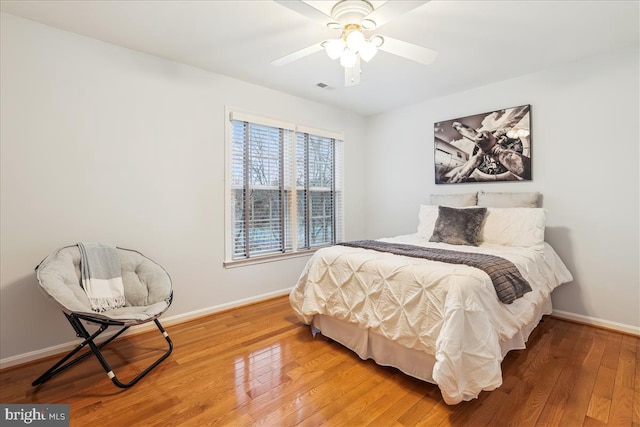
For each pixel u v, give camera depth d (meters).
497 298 1.77
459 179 3.49
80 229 2.29
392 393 1.75
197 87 2.87
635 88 2.44
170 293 2.25
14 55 2.04
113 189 2.44
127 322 1.79
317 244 3.99
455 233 2.85
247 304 3.26
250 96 3.23
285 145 3.59
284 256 3.59
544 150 2.90
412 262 2.02
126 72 2.49
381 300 1.98
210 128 2.96
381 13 1.61
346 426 1.50
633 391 1.74
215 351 2.25
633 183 2.46
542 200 2.91
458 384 1.46
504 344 1.86
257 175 3.34
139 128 2.56
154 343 2.39
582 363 2.04
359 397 1.71
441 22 2.09
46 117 2.15
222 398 1.71
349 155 4.32
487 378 1.50
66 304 1.69
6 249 2.03
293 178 3.66
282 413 1.58
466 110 3.44
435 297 1.72
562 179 2.80
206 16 2.04
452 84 3.25
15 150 2.05
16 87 2.05
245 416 1.56
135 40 2.37
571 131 2.75
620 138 2.51
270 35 2.29
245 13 2.01
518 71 2.92
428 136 3.81
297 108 3.65
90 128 2.33
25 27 2.07
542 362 2.06
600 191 2.61
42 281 1.74
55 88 2.19
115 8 1.96
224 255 3.07
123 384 1.80
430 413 1.58
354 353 2.21
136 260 2.37
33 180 2.12
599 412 1.57
